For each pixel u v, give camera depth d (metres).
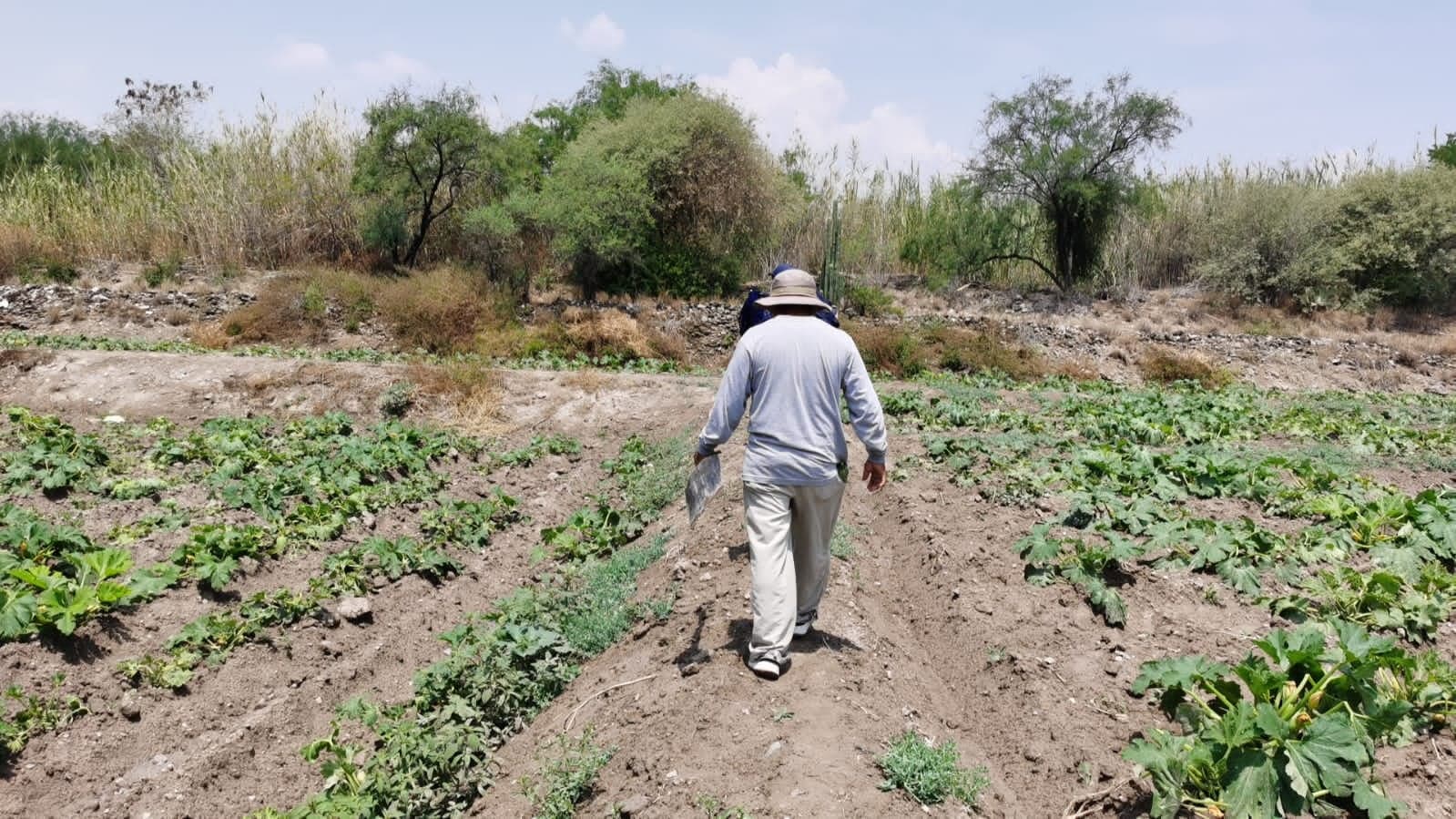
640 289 21.67
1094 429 10.87
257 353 15.91
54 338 15.98
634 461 10.77
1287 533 6.84
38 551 6.64
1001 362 18.86
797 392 4.57
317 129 23.75
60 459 8.73
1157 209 25.44
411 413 12.70
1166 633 5.38
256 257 22.28
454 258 22.09
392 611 7.03
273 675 6.03
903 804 3.91
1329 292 24.42
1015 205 24.97
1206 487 7.89
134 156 24.91
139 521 7.68
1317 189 26.09
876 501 8.03
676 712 4.61
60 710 5.32
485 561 8.11
